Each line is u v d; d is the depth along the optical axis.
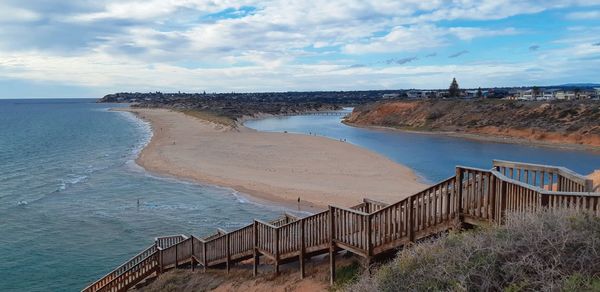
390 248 8.77
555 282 4.66
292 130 92.50
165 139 65.75
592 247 4.81
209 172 38.25
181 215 26.09
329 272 10.30
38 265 19.16
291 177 35.88
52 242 21.88
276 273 11.23
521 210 6.64
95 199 30.09
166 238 16.83
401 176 36.75
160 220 25.20
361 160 44.88
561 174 7.93
